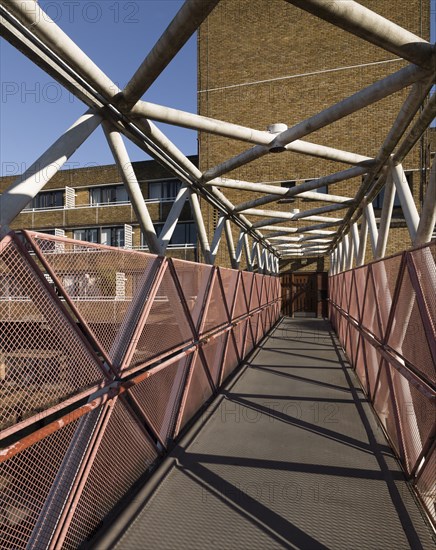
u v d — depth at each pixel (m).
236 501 3.11
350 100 3.83
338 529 2.77
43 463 2.31
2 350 1.91
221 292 6.81
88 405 2.53
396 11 17.28
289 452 4.05
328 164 18.62
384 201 6.36
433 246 2.86
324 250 19.22
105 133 3.87
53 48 2.67
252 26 20.12
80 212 23.81
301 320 19.17
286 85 19.52
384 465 3.77
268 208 19.58
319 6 2.43
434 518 2.84
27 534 2.17
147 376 3.46
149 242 4.50
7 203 2.57
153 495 3.19
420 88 3.72
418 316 3.36
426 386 3.04
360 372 7.08
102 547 2.58
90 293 2.70
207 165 20.41
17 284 2.02
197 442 4.30
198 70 21.03
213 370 6.30
